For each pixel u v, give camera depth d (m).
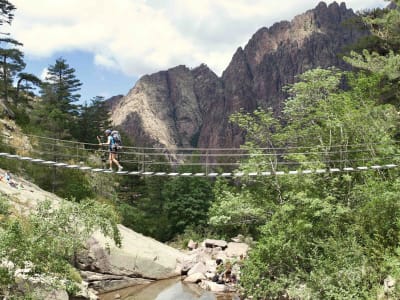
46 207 15.13
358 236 19.91
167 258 33.84
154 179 63.34
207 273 32.16
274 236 21.48
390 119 24.48
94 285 28.52
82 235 15.47
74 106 74.94
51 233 14.62
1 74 59.81
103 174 45.97
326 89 27.45
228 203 25.17
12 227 13.29
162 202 62.00
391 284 15.99
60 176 38.25
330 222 20.91
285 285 20.62
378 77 27.42
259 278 21.39
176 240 52.84
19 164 35.25
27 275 14.28
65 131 52.75
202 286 29.77
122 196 61.47
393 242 18.03
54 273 14.62
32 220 14.70
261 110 27.20
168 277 32.50
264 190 25.20
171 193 56.47
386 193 18.83
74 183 37.94
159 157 65.31
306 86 26.36
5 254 12.98
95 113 82.25
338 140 25.20
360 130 24.33
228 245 40.25
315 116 26.05
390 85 29.03
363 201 21.22
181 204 54.78
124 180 61.56
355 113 24.34
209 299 26.25
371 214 19.30
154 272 31.67
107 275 29.33
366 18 28.88
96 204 16.17
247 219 26.80
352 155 24.36
